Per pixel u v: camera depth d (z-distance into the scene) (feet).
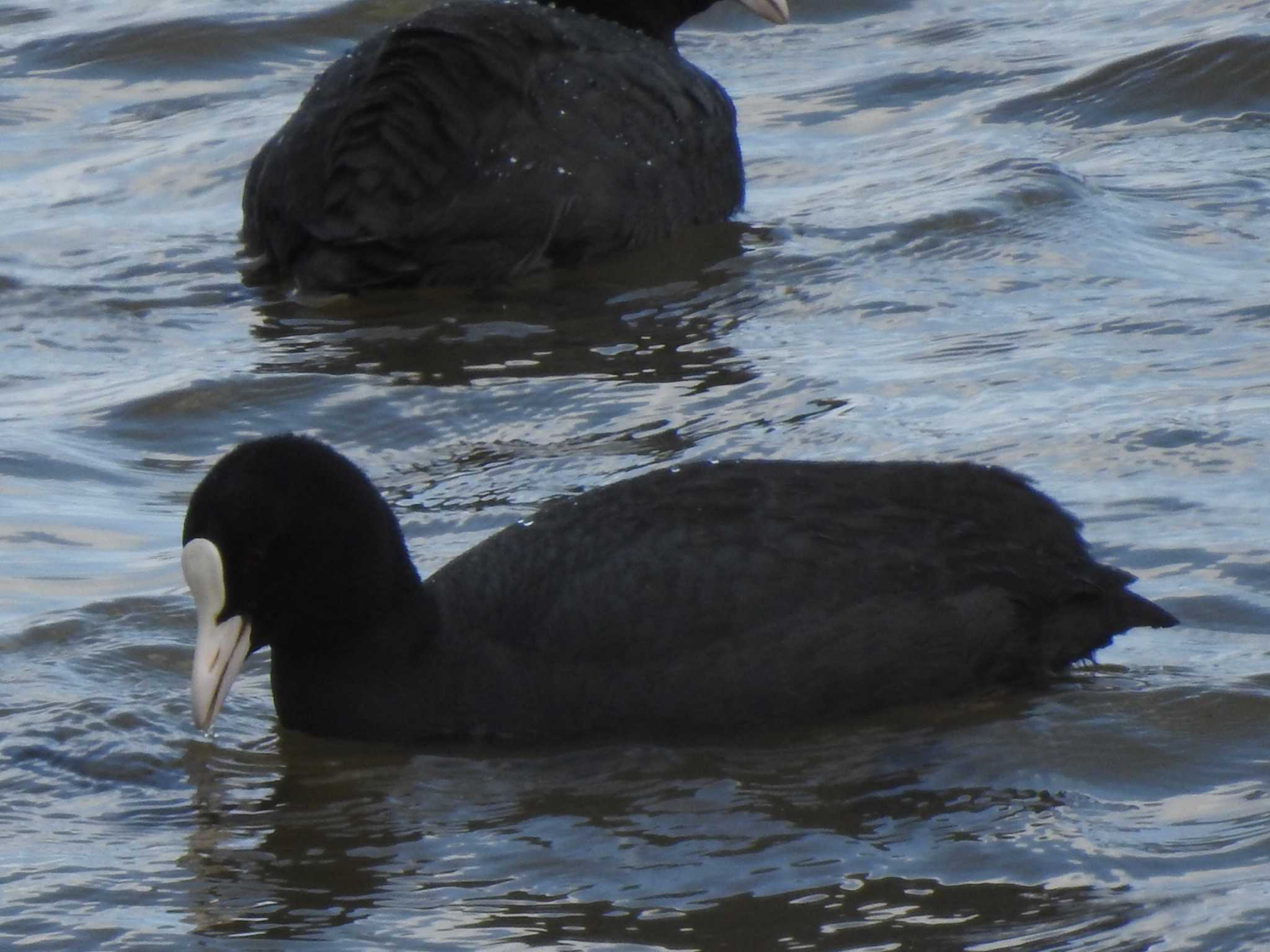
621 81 58.39
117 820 30.63
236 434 46.96
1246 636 34.86
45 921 27.43
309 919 27.43
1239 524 38.45
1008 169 61.11
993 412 44.78
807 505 34.58
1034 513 35.04
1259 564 36.94
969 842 28.81
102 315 54.80
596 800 30.94
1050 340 49.29
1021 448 42.50
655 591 33.37
